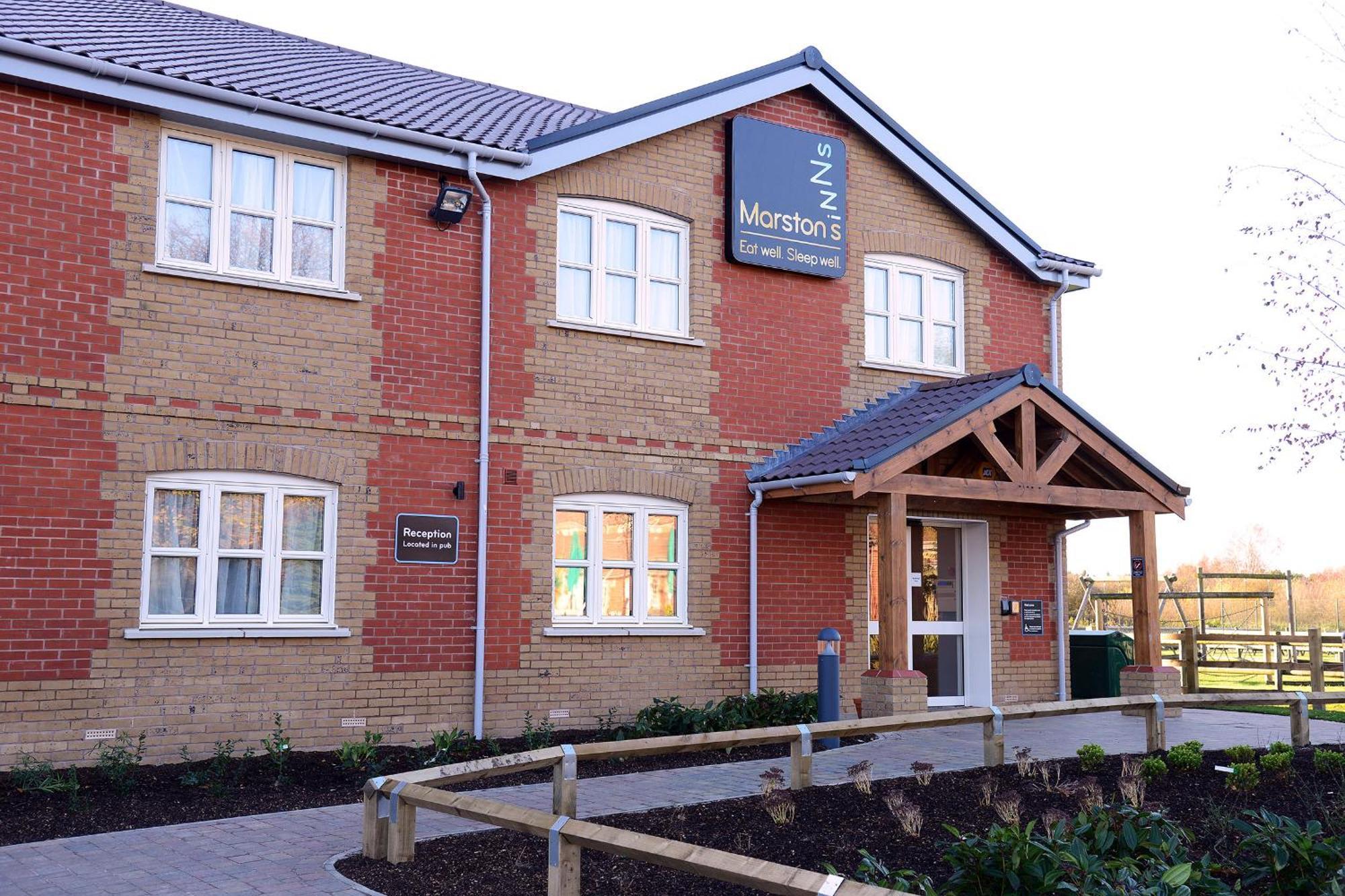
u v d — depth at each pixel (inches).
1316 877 248.4
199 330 448.5
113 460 429.7
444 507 491.2
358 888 270.2
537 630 507.5
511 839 317.7
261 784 401.1
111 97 429.7
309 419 466.3
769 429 572.7
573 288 535.8
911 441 504.4
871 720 399.9
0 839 322.3
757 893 272.4
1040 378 540.1
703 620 547.2
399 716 475.8
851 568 591.2
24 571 412.5
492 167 502.3
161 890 269.0
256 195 469.4
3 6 492.1
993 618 629.6
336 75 566.3
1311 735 530.9
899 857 300.0
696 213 564.4
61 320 424.2
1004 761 431.5
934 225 636.1
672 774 420.2
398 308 488.4
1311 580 1605.6
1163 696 524.7
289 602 464.8
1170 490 588.1
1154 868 244.8
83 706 418.9
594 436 527.2
